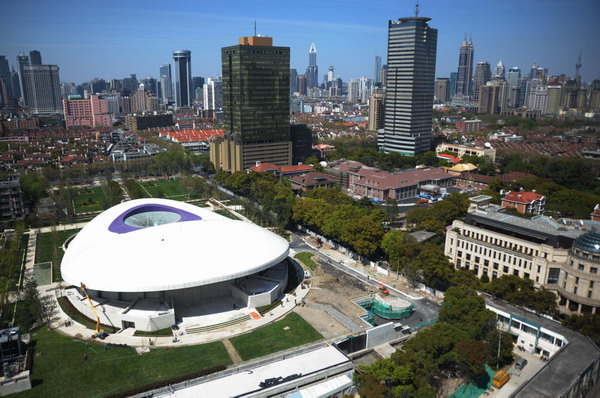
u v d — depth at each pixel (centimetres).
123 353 13288
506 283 15662
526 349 14138
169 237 16525
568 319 13775
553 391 10794
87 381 11950
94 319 15138
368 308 16812
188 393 10938
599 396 11956
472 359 11612
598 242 14975
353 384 11488
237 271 15538
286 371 11838
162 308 15188
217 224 18050
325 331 14662
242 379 11488
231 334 14462
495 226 18300
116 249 15900
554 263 16025
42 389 11619
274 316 15612
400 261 18812
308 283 18200
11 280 18125
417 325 15288
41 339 14000
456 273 16975
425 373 11469
